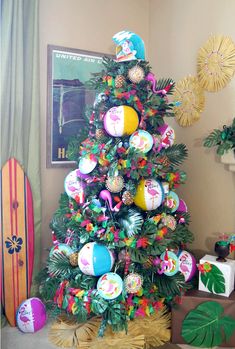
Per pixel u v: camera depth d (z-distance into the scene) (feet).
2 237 6.64
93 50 7.91
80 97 7.72
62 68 7.47
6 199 6.68
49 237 7.64
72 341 6.08
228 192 6.96
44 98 7.34
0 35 6.40
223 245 6.34
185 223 6.82
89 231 5.60
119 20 8.27
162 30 8.31
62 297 5.84
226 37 6.79
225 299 6.07
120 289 5.45
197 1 7.38
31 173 7.04
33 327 6.49
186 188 7.84
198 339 6.15
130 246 5.51
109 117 5.57
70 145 6.63
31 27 6.85
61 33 7.46
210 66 7.07
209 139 6.62
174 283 6.01
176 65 7.97
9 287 6.73
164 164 5.95
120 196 5.63
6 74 6.48
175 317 6.27
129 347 5.86
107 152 5.57
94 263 5.43
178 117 7.79
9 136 6.70
